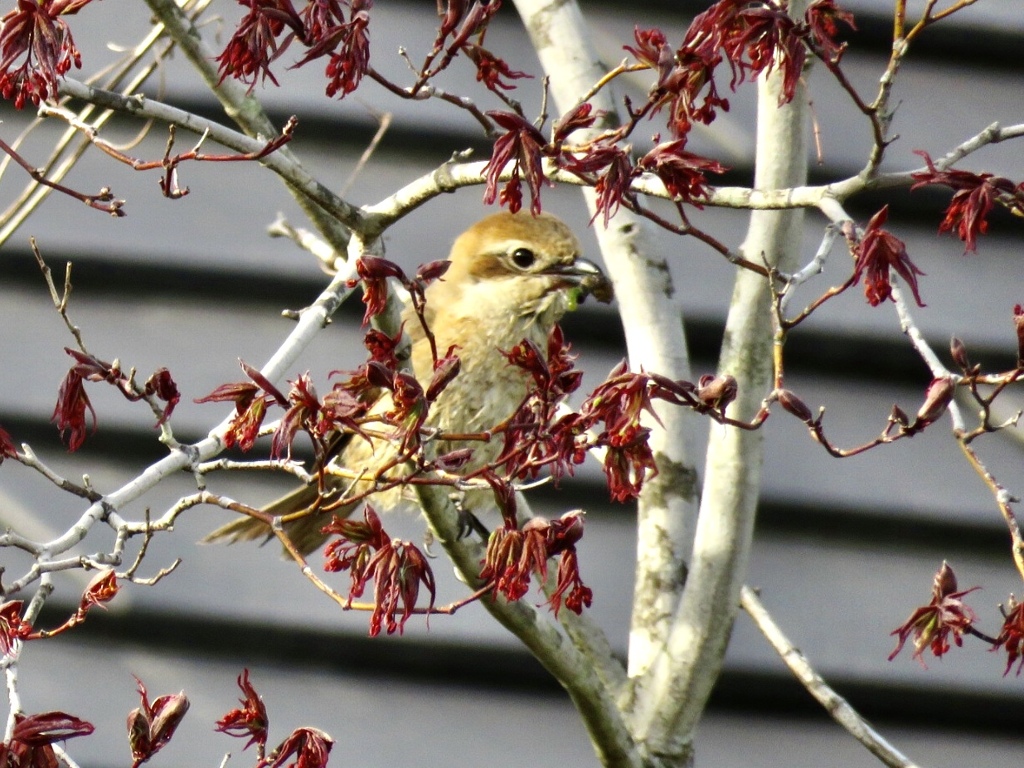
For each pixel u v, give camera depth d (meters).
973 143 6.28
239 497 10.87
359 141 12.05
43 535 10.48
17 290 11.40
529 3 9.45
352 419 5.73
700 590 8.28
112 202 6.12
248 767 10.02
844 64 12.69
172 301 11.45
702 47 5.88
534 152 5.80
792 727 10.62
